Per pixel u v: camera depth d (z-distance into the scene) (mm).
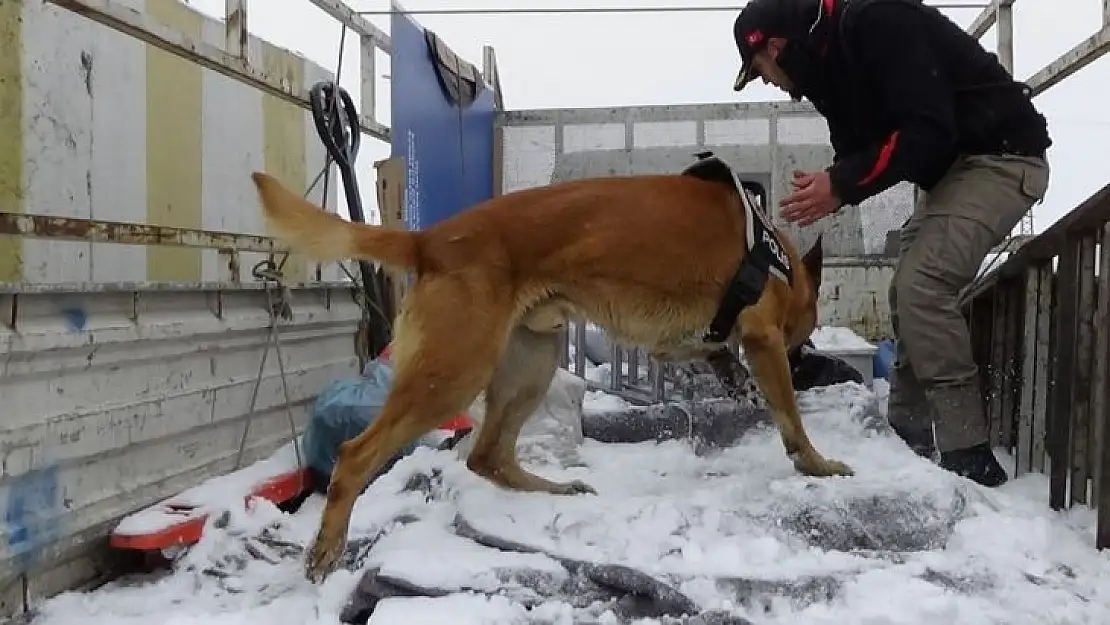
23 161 3703
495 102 7828
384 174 5016
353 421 3629
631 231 3068
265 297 3953
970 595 2289
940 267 3400
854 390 4238
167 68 4734
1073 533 2760
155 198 4637
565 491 3215
